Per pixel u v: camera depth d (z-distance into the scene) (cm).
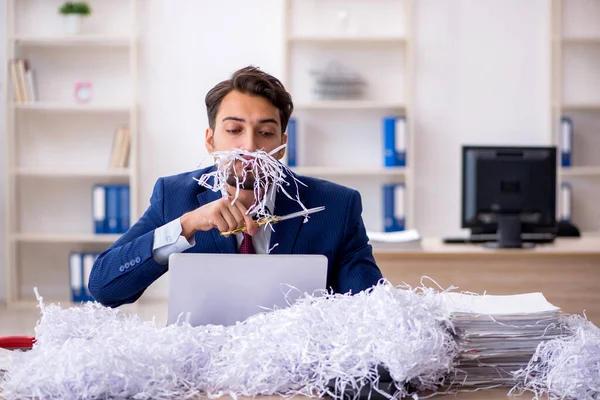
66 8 566
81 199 598
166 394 138
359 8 582
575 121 588
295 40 570
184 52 587
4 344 170
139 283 191
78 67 588
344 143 586
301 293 162
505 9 579
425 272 386
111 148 596
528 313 153
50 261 599
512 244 406
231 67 588
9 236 573
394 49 582
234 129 187
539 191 409
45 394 135
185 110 589
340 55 584
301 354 142
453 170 584
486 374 152
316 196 209
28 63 571
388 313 141
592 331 156
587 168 558
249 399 140
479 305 163
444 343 145
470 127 583
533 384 149
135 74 569
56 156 594
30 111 591
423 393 146
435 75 582
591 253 386
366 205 591
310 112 585
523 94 581
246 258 162
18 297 588
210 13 586
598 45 584
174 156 589
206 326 155
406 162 568
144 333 147
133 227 207
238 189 183
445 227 586
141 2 585
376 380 139
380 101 585
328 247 205
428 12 581
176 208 208
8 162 570
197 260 161
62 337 153
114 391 136
